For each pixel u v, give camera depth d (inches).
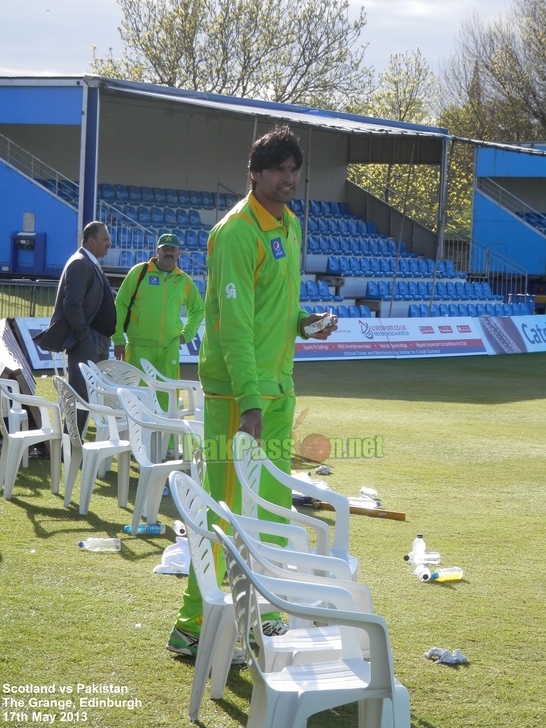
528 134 2004.2
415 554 239.0
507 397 595.2
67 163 963.3
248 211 166.9
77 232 810.8
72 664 165.2
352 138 1195.3
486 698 158.6
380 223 1195.9
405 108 1985.7
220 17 1630.2
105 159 977.5
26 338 618.8
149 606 195.8
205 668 147.6
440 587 218.1
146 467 253.3
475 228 1371.8
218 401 173.3
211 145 1066.1
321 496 173.8
